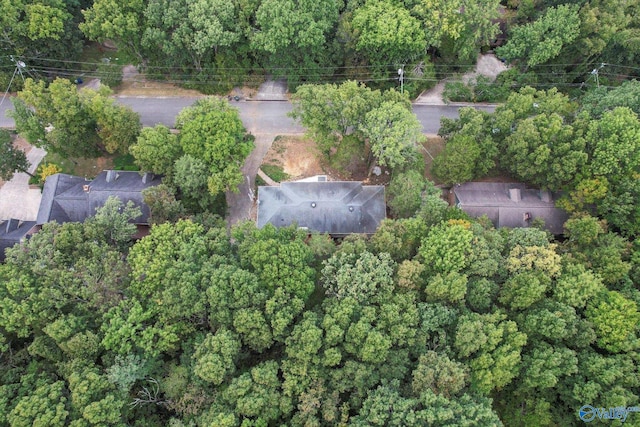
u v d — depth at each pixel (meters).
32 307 48.44
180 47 74.31
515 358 46.06
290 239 57.47
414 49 75.94
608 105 65.50
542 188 67.06
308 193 69.62
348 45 76.81
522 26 77.75
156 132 66.00
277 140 79.00
